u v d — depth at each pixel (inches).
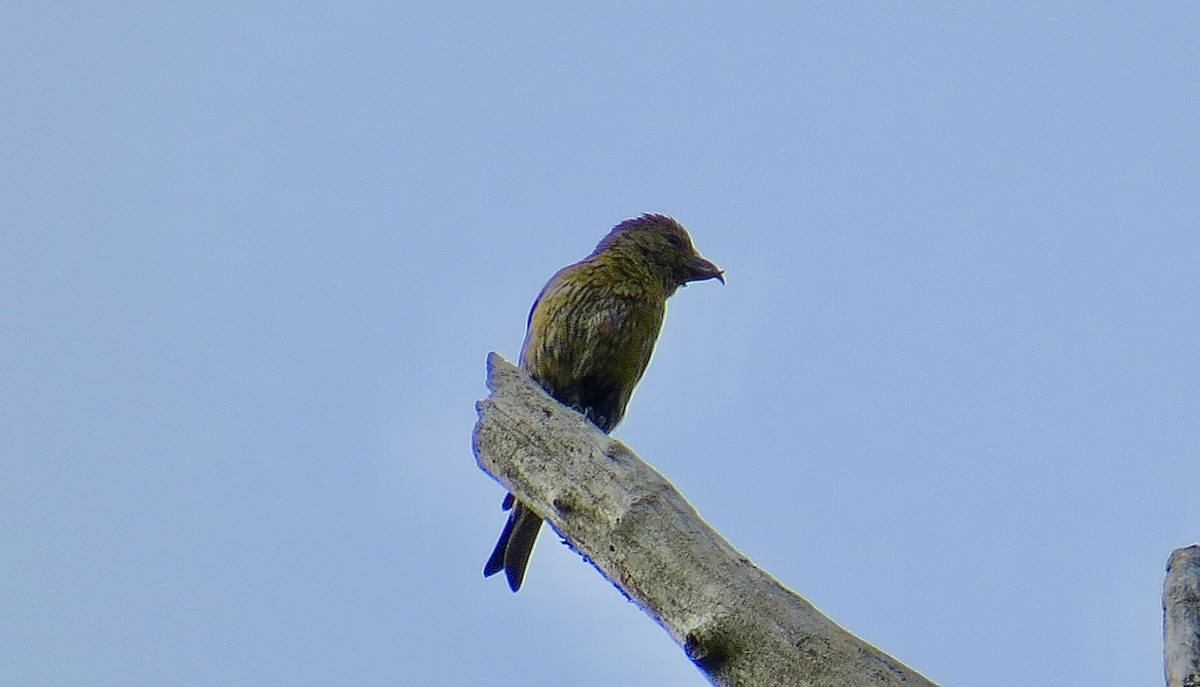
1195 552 277.3
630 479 307.3
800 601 267.1
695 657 265.9
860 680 247.8
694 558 281.4
